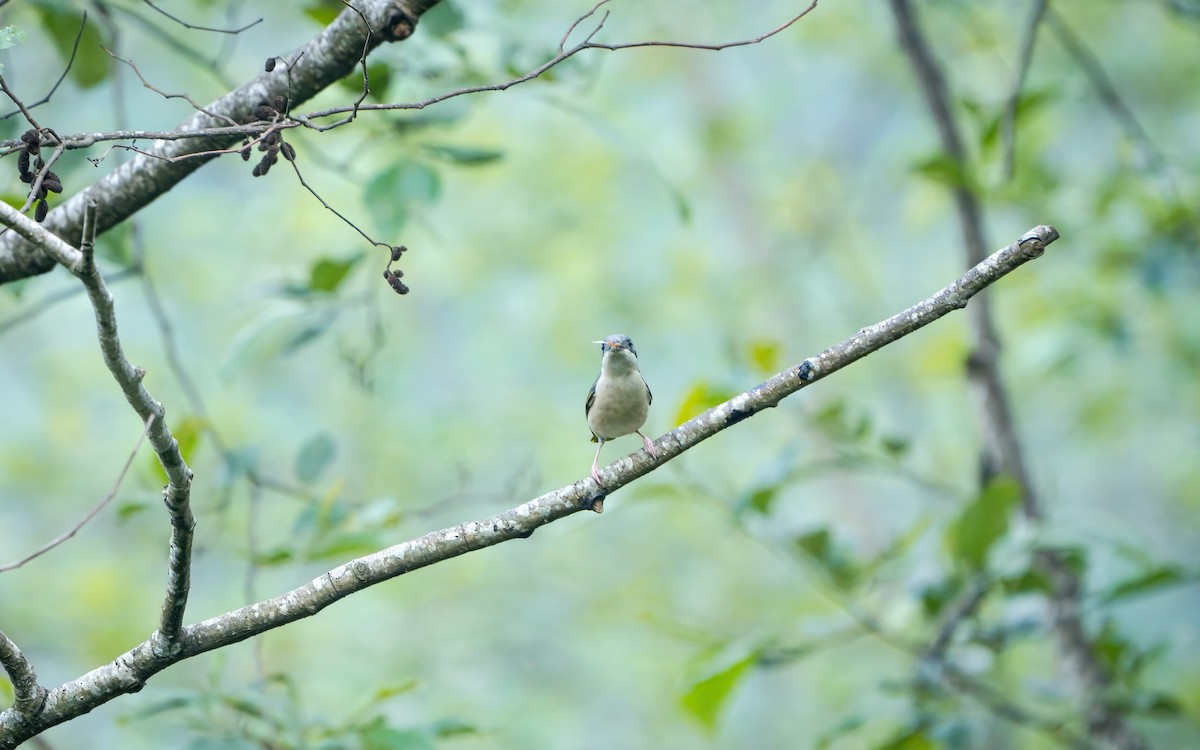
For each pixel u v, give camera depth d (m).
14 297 7.84
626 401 8.03
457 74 8.35
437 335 23.89
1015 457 10.48
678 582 22.23
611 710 20.22
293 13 14.85
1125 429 18.55
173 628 5.12
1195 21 11.85
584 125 21.44
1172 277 11.99
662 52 23.19
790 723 20.61
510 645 19.94
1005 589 8.83
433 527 19.05
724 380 8.47
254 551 7.82
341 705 15.70
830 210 24.19
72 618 16.09
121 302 20.03
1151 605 18.06
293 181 19.06
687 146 23.75
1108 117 18.86
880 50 22.39
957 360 18.12
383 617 18.33
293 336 9.09
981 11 14.71
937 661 9.07
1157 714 9.09
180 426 8.39
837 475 21.69
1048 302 14.95
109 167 8.26
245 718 7.15
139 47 17.00
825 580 9.23
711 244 24.94
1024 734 13.67
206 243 20.53
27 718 5.13
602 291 22.81
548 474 20.52
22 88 13.52
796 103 25.22
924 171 10.84
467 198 22.03
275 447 18.23
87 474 19.11
